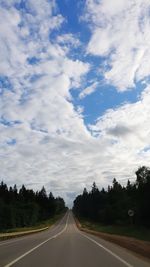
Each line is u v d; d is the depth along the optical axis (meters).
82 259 19.77
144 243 25.36
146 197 88.69
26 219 141.62
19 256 21.20
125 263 17.91
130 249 26.81
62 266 16.66
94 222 158.25
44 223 162.00
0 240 41.69
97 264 17.48
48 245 31.44
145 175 93.00
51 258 20.16
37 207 173.88
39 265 16.97
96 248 28.09
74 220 191.88
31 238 46.75
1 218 117.31
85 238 46.03
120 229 75.12
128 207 105.06
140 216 87.56
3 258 20.08
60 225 144.25
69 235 58.38
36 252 24.02
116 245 32.00
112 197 150.50
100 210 169.25
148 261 19.11
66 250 25.91
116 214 120.81
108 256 21.53
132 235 50.31
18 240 41.09
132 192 123.19
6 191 183.38
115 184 155.12
